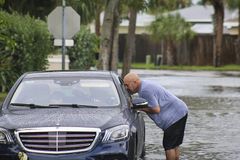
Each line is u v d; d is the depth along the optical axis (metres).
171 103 29.59
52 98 28.22
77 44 86.06
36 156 24.55
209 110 59.00
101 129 24.98
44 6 93.12
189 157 34.84
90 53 88.88
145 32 172.25
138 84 29.34
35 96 28.39
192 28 169.12
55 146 24.62
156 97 29.28
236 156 35.19
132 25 97.69
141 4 73.38
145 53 172.62
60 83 29.12
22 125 25.12
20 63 64.88
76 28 48.06
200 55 164.62
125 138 25.30
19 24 64.25
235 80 106.62
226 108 60.88
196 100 69.31
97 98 28.28
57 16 48.31
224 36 164.38
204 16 186.12
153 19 168.50
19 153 24.67
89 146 24.75
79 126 24.88
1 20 47.38
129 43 97.94
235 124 48.81
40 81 29.31
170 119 29.50
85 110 26.95
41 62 69.06
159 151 36.59
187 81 102.25
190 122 49.91
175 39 160.62
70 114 26.19
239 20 166.12
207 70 147.25
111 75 29.98
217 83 98.38
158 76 115.88
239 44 164.38
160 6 137.12
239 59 164.88
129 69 98.12
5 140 25.00
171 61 164.12
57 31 48.38
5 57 62.91
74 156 24.55
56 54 80.69
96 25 139.88
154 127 46.88
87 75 29.75
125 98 28.47
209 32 171.25
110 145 24.89
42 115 26.12
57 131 24.73
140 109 28.94
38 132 24.80
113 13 63.56
